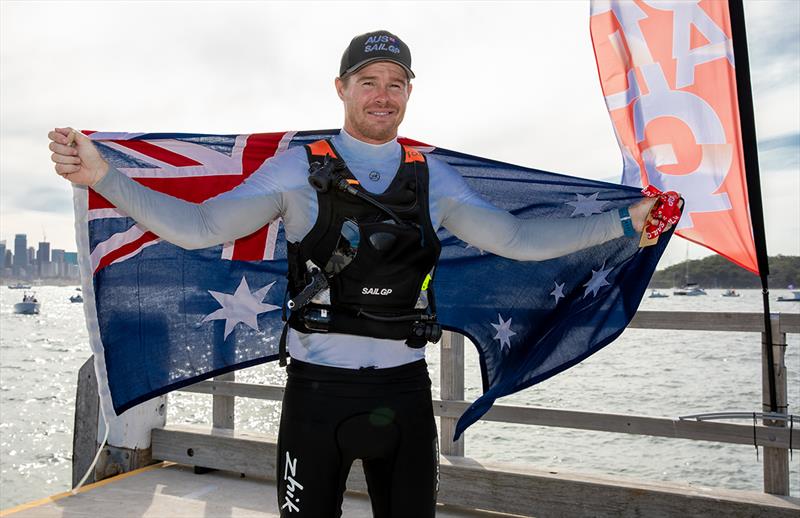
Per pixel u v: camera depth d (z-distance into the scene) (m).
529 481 3.81
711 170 4.45
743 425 3.51
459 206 2.21
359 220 1.96
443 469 4.03
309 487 1.97
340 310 1.98
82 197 2.53
